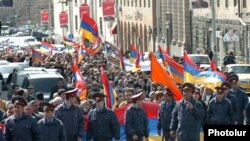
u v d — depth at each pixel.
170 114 25.56
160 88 30.86
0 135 19.70
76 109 23.05
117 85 35.38
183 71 30.88
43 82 37.03
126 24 105.88
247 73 45.94
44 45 77.31
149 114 27.05
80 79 29.59
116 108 27.02
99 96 23.48
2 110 25.02
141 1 98.00
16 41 101.75
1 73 46.25
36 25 174.38
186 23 80.31
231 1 67.38
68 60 56.84
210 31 73.06
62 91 25.75
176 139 24.59
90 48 55.62
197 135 23.55
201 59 53.53
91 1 100.94
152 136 26.94
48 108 21.48
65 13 102.50
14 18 185.12
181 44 82.00
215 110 24.78
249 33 62.72
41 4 183.88
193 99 23.55
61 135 21.69
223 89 24.70
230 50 67.38
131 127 24.31
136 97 24.34
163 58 33.84
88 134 23.72
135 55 47.38
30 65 58.44
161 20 90.75
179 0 82.12
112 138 24.73
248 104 25.95
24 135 20.75
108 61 45.88
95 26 49.81
